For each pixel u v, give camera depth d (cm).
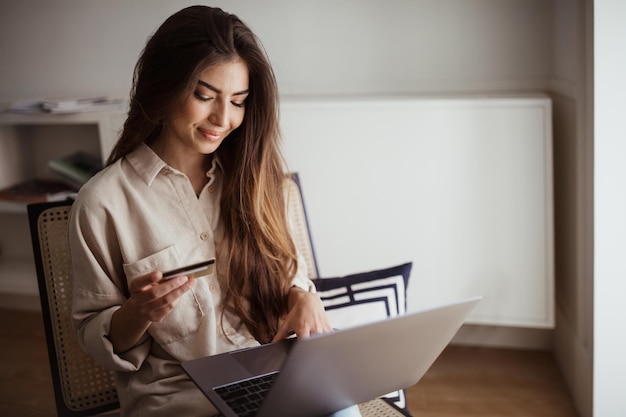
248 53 126
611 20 167
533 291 218
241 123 134
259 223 135
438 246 221
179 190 129
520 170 212
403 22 238
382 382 109
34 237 137
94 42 268
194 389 124
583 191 192
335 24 243
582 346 197
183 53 121
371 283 161
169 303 110
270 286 137
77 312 124
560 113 218
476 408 208
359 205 224
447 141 215
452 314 103
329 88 247
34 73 277
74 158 276
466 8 233
